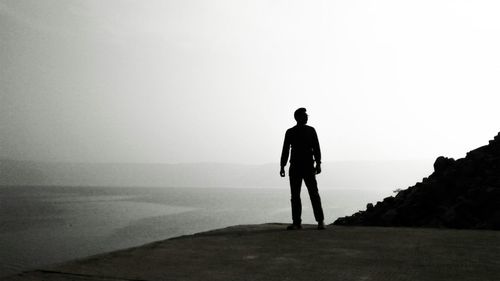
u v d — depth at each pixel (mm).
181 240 3977
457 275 2502
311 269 2670
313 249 3475
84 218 87125
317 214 5332
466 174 7027
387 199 7957
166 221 83125
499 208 5766
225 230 5023
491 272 2592
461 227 5797
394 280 2379
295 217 5348
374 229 5051
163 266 2691
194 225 75875
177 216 96188
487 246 3615
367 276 2475
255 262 2893
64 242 53625
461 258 3059
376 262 2906
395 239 4082
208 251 3336
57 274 2346
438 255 3180
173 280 2307
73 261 2734
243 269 2650
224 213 108125
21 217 86500
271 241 3955
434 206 6738
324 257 3102
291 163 5598
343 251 3377
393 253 3279
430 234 4457
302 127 5707
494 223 5414
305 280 2367
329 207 131000
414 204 6836
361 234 4504
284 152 5656
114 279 2277
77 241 54562
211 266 2736
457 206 6062
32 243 52281
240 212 112438
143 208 123688
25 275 2299
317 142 5645
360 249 3480
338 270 2643
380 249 3479
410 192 7695
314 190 5414
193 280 2324
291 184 5543
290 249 3475
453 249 3465
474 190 6336
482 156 7398
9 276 2258
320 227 5215
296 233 4613
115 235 60844
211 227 72438
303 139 5621
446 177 7121
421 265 2807
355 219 8219
